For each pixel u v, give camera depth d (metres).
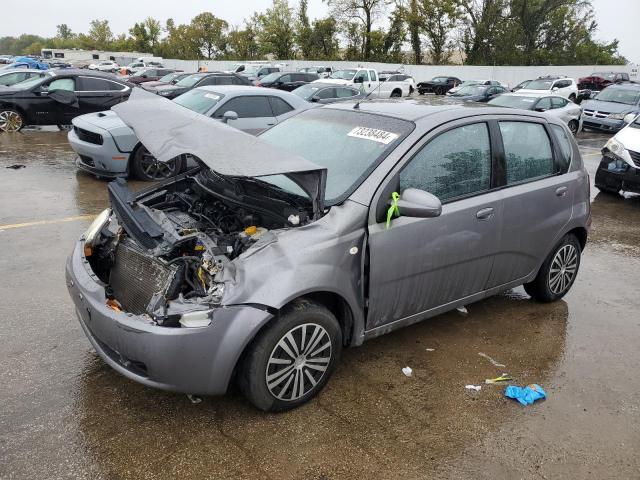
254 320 2.83
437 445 3.01
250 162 2.86
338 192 3.38
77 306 3.28
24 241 5.86
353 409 3.27
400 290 3.53
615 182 9.15
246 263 2.90
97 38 88.38
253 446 2.92
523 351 4.09
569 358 4.03
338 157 3.67
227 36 65.25
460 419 3.25
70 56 65.12
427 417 3.25
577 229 4.85
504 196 4.01
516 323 4.54
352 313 3.33
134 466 2.75
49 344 3.82
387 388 3.51
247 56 62.12
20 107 12.96
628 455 3.02
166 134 3.29
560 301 5.05
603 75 34.59
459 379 3.67
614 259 6.37
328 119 4.16
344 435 3.04
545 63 49.75
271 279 2.89
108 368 3.58
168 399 3.28
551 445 3.07
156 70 32.62
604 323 4.63
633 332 4.49
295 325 3.04
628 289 5.44
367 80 26.62
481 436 3.11
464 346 4.11
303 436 3.02
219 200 3.73
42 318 4.18
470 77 41.94
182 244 3.09
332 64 44.22
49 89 13.12
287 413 3.20
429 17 49.41
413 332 4.29
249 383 2.99
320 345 3.21
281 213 3.29
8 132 13.22
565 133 4.74
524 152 4.29
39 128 14.82
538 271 4.65
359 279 3.29
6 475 2.64
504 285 4.34
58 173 9.38
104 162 8.49
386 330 3.62
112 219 3.77
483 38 49.31
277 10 54.06
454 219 3.67
